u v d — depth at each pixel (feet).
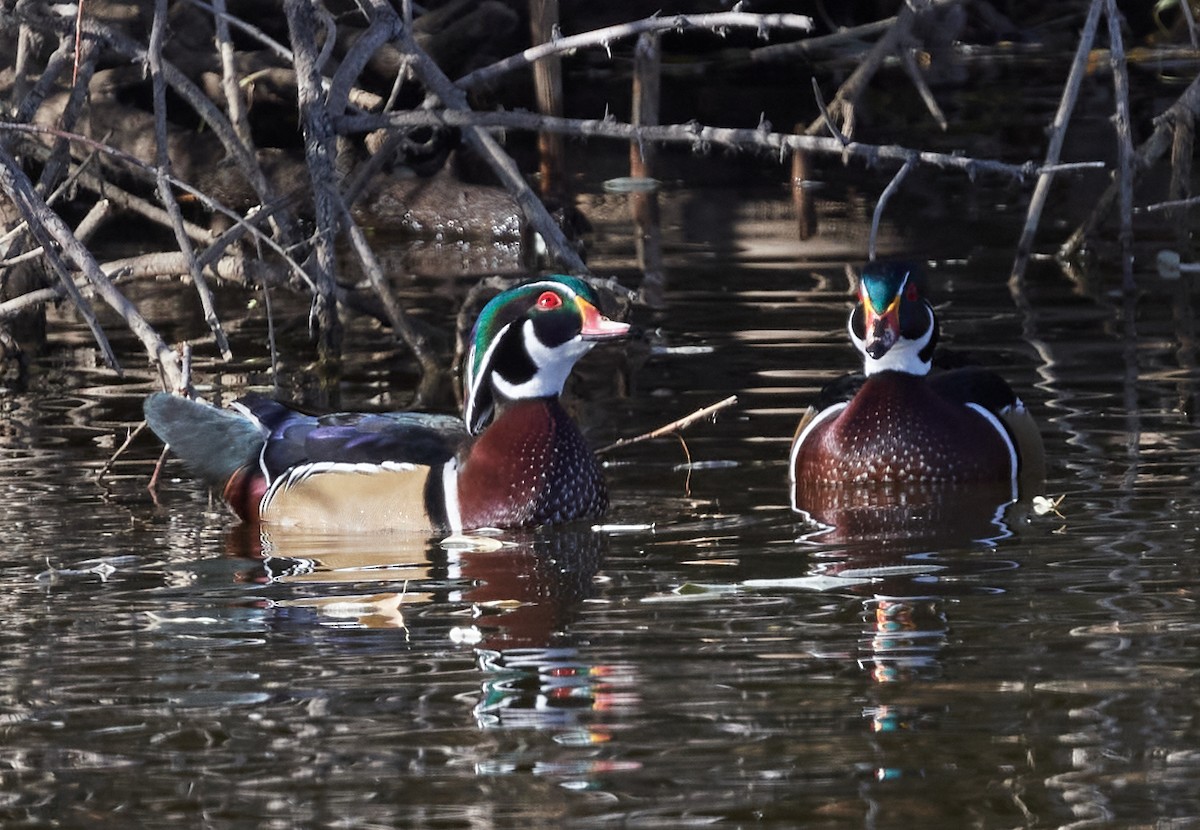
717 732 25.62
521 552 36.35
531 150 87.86
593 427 45.73
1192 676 27.40
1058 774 23.97
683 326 55.88
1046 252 66.59
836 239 69.46
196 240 63.26
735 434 45.14
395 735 25.77
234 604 32.48
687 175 83.76
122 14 70.64
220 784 24.17
